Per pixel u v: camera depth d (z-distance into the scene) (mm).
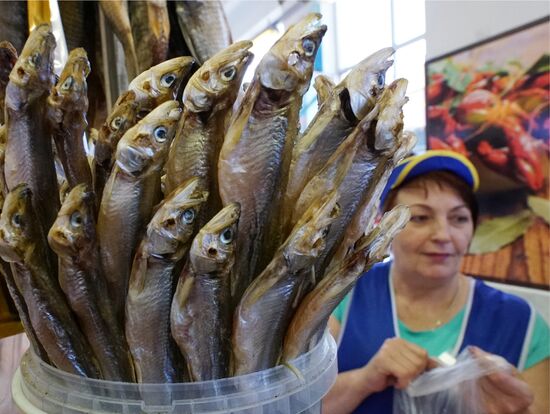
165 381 438
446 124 1795
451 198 1441
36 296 435
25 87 415
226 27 870
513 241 1589
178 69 459
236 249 435
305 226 392
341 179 414
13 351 885
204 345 420
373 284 1566
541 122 1482
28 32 839
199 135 423
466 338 1440
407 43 2135
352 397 1433
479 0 1634
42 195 455
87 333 446
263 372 433
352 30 2654
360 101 408
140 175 404
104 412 408
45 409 430
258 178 415
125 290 447
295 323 439
